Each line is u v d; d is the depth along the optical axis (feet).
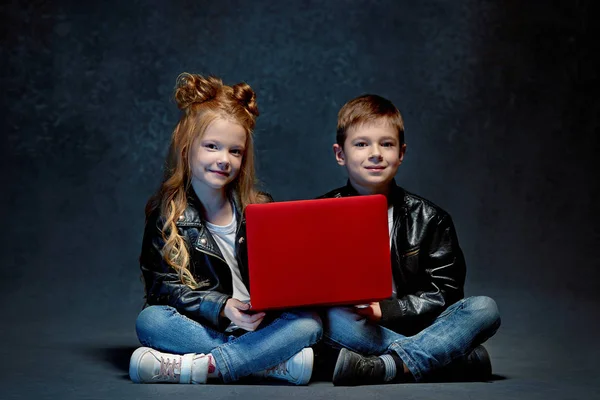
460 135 21.94
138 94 21.62
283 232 8.12
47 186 20.71
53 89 21.44
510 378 8.93
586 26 22.20
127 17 21.88
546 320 13.07
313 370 9.21
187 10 22.06
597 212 21.13
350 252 8.21
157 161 21.27
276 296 8.12
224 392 8.10
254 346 8.43
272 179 21.45
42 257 17.94
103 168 21.09
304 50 22.25
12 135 21.12
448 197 21.43
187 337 8.67
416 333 9.10
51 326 12.27
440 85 22.20
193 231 9.31
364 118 9.50
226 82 22.07
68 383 8.59
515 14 22.30
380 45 22.31
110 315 13.34
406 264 9.38
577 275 17.26
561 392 8.25
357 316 8.67
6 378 8.85
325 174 21.63
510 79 22.20
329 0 22.35
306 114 21.99
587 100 22.07
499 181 21.62
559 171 21.68
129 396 7.97
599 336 11.80
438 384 8.53
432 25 22.35
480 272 17.54
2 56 21.43
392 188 9.73
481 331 8.61
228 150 9.21
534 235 20.31
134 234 19.52
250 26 22.20
